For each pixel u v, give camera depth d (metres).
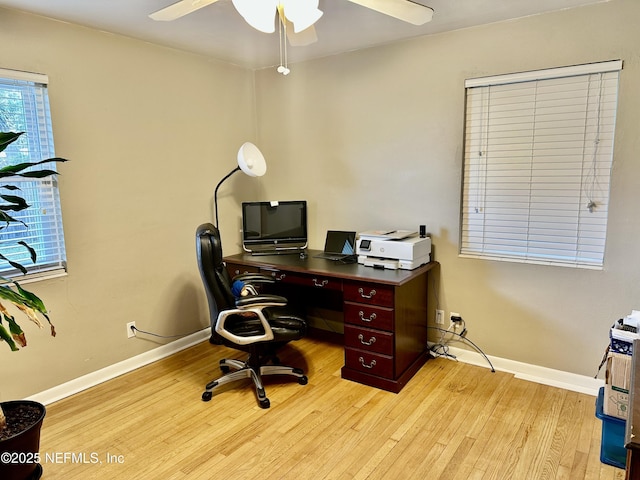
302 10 1.60
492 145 2.77
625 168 2.34
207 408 2.44
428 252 2.93
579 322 2.56
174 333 3.24
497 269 2.80
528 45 2.52
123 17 2.41
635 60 2.25
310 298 3.64
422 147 2.97
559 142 2.55
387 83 3.05
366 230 3.31
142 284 3.00
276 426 2.26
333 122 3.36
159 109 3.01
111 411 2.43
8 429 1.74
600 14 2.31
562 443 2.07
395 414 2.35
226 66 3.47
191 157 3.26
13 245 2.40
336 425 2.25
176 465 1.96
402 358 2.66
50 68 2.42
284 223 3.47
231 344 2.65
